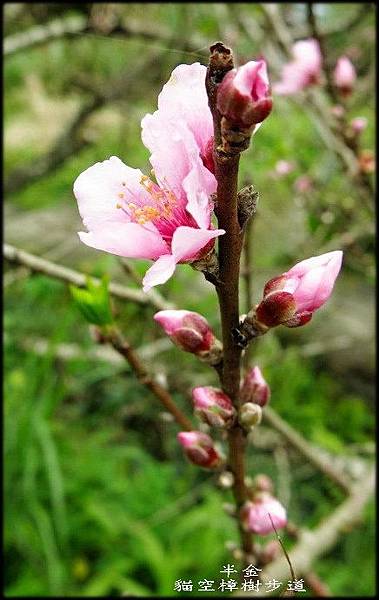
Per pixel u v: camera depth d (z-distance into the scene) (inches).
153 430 28.9
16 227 36.7
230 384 8.0
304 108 20.1
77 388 27.2
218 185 6.6
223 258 7.0
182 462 27.7
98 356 22.2
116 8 25.9
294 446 14.8
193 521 21.8
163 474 24.8
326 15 28.6
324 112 18.3
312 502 25.6
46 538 21.1
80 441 26.2
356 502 14.3
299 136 26.3
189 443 8.9
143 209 7.4
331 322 33.4
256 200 6.9
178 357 24.0
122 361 21.8
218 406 8.0
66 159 30.4
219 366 8.0
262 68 6.2
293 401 29.0
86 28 25.1
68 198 43.3
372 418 30.0
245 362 11.6
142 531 21.9
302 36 24.3
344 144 17.5
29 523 22.1
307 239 25.1
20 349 25.3
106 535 22.7
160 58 27.2
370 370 31.5
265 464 25.7
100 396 29.4
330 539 13.4
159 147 7.0
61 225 37.7
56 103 63.1
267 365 24.9
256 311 7.4
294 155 23.4
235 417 8.2
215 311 22.5
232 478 9.0
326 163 23.5
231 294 7.2
